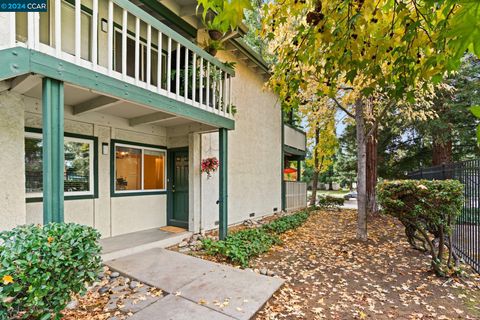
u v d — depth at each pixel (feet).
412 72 7.19
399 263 14.55
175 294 10.07
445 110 32.37
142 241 15.85
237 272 12.15
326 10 7.02
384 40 7.22
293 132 41.16
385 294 10.90
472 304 10.05
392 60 8.39
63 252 7.22
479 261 12.97
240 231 20.18
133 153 18.33
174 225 20.45
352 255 15.98
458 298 10.54
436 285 11.74
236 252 14.33
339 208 39.09
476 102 30.17
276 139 34.24
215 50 19.10
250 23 30.63
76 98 12.82
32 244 6.75
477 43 3.25
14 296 6.63
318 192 93.04
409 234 16.05
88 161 15.49
